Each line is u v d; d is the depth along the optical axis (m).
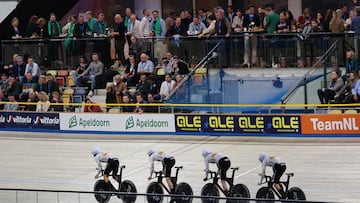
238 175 42.06
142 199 31.69
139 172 43.94
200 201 30.92
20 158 48.44
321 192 38.53
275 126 48.66
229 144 48.59
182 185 37.38
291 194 35.53
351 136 47.69
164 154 37.78
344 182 39.97
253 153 46.16
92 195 31.97
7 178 44.31
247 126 49.19
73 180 43.28
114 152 48.28
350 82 49.06
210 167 43.97
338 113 48.69
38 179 43.84
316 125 48.00
